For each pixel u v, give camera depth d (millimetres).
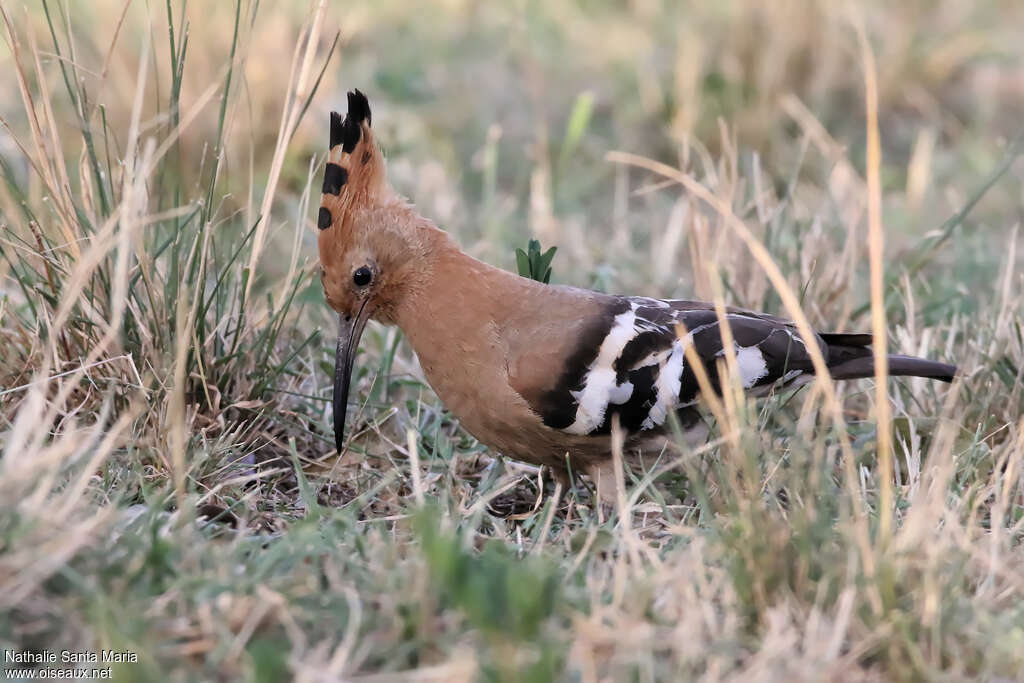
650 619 6805
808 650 6578
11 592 6438
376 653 6441
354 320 9430
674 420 8289
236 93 10312
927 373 9469
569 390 8891
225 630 6457
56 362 9070
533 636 6398
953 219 12781
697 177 15664
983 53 19578
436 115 17375
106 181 10430
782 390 9492
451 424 10648
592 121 17984
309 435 10156
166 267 10141
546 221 14250
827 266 12281
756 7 18359
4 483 6770
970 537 7676
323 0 9852
